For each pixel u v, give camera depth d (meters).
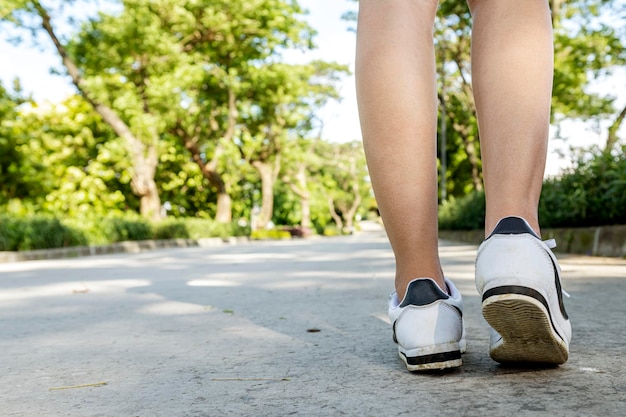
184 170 26.66
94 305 2.87
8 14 15.41
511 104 1.19
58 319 2.42
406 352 1.24
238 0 20.19
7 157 17.47
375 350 1.51
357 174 56.47
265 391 1.16
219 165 25.31
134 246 14.25
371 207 75.56
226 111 25.25
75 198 20.19
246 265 5.71
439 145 25.11
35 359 1.60
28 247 10.40
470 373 1.21
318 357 1.45
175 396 1.15
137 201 23.30
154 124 18.58
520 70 1.20
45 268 6.55
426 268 1.27
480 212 10.69
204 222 22.23
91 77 17.28
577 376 1.15
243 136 28.31
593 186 5.85
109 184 22.52
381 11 1.28
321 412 1.00
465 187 25.89
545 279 1.07
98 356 1.61
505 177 1.17
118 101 18.00
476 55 1.27
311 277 4.02
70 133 21.28
